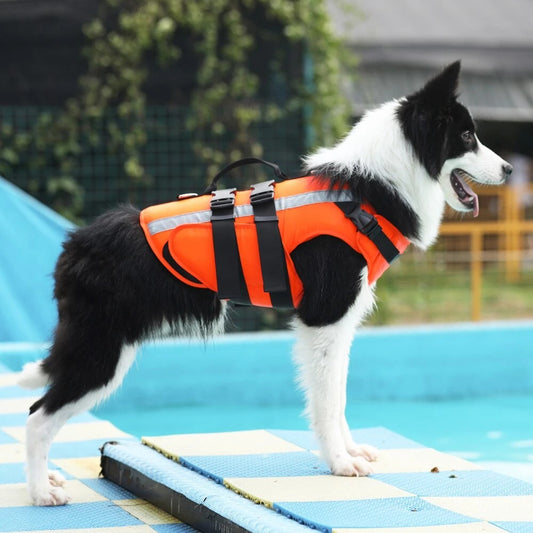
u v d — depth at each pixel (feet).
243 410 25.41
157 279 13.08
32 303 27.91
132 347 13.29
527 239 51.42
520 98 45.65
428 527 10.65
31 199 29.14
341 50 34.53
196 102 32.24
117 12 32.27
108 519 12.56
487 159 14.23
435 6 48.91
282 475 13.26
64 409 13.01
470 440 21.50
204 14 31.94
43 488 13.05
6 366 23.88
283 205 13.30
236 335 26.58
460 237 46.21
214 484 13.03
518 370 27.81
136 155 32.27
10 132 31.81
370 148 13.67
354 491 12.36
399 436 16.08
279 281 13.15
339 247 13.10
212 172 32.45
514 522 10.87
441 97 13.78
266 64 32.65
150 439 15.60
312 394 13.47
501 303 43.11
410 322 38.22
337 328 13.30
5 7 31.60
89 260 13.03
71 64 32.22
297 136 32.68
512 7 50.11
